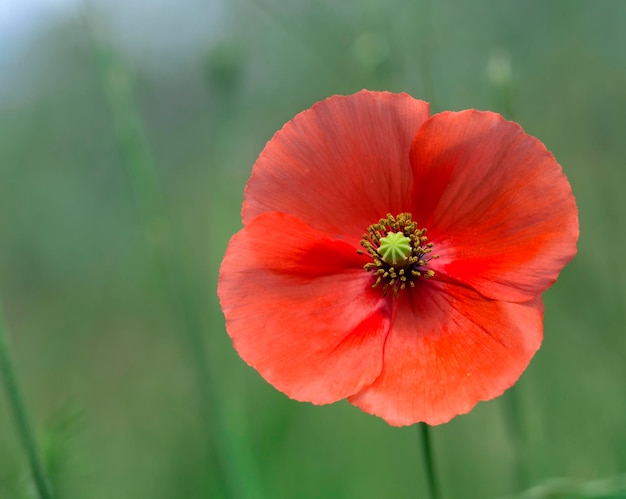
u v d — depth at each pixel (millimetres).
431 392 331
